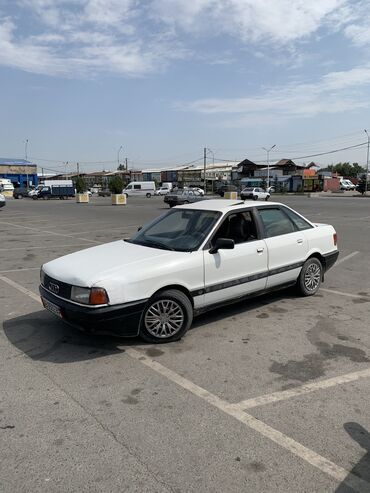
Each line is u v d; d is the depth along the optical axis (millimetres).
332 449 2881
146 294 4473
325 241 6723
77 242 13062
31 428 3133
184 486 2537
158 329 4664
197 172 96688
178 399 3539
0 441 2975
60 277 4574
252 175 91000
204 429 3107
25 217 23281
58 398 3561
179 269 4707
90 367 4141
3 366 4180
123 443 2945
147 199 50469
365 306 6102
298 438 3002
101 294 4246
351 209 26344
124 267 4531
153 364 4199
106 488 2521
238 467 2703
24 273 8500
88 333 4648
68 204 38938
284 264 5984
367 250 11008
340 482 2582
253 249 5512
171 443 2943
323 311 5855
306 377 3918
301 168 92000
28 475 2633
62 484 2555
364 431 3086
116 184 67750
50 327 5254
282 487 2533
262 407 3410
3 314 5805
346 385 3768
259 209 5898
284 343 4723
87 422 3205
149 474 2637
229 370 4066
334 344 4695
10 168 81250
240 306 6090
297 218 6492
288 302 6277
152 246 5254
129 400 3525
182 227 5508
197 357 4359
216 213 5477
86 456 2809
